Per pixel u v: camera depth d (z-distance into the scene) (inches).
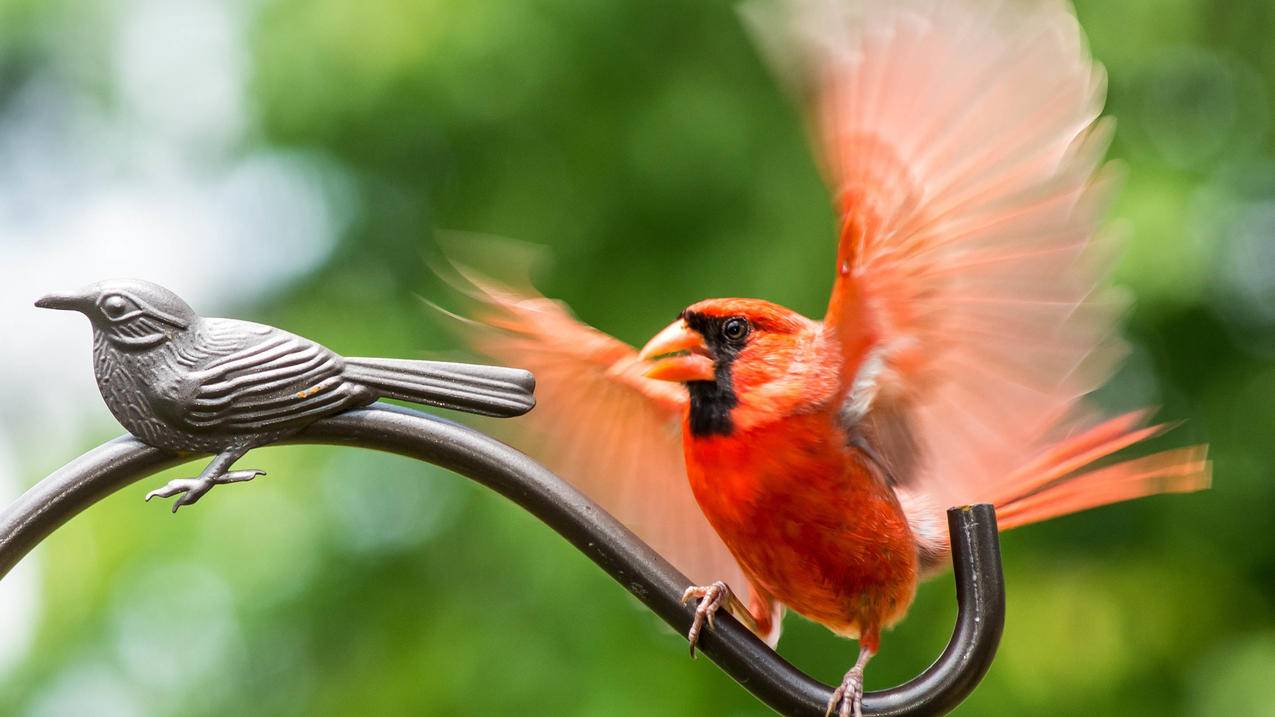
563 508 167.8
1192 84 501.4
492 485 166.2
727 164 462.6
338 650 445.1
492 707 434.6
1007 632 490.3
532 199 469.7
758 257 457.1
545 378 217.6
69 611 432.5
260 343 150.1
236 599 430.3
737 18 465.4
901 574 215.8
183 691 436.1
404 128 454.0
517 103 454.0
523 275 214.2
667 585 170.7
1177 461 222.7
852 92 169.0
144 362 147.7
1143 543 514.0
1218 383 526.3
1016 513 222.1
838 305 196.1
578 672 434.9
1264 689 483.5
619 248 474.0
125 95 462.9
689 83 466.3
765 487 210.1
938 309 189.6
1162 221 456.4
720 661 173.3
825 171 179.0
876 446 211.3
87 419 462.0
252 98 442.9
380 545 447.2
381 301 470.3
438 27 433.7
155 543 430.9
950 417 203.3
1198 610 501.4
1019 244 176.7
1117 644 486.6
